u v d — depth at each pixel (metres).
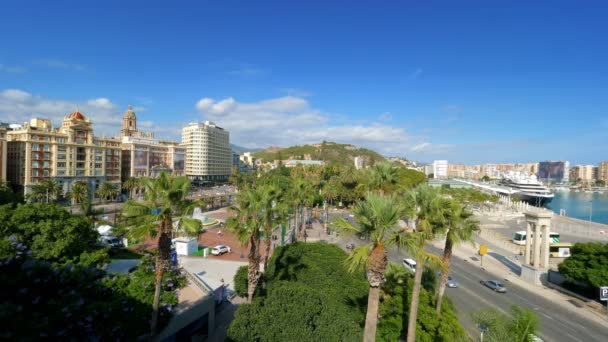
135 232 15.09
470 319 28.44
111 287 19.05
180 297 22.97
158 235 16.62
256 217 22.06
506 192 166.88
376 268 13.84
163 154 148.88
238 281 27.58
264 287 24.36
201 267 40.69
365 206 14.59
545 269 39.19
